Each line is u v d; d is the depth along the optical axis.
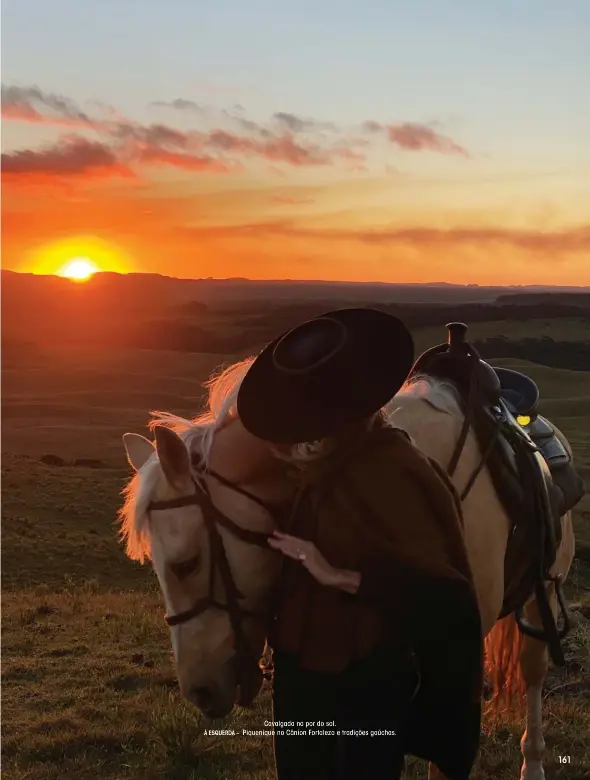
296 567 2.73
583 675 6.19
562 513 4.29
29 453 63.34
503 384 4.64
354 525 2.58
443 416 3.53
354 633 2.60
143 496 2.85
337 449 2.69
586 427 73.50
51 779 4.64
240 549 2.84
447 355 3.87
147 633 8.52
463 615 2.49
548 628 3.82
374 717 2.58
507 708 4.69
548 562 3.92
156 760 4.86
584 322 153.12
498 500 3.63
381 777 2.57
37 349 167.25
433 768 3.24
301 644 2.67
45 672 6.90
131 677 6.65
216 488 2.87
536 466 3.83
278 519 2.88
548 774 4.58
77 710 5.78
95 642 8.14
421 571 2.45
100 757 4.96
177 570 2.80
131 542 2.89
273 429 2.67
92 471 40.91
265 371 2.78
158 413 3.22
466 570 2.55
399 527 2.53
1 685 6.50
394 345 2.72
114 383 126.25
